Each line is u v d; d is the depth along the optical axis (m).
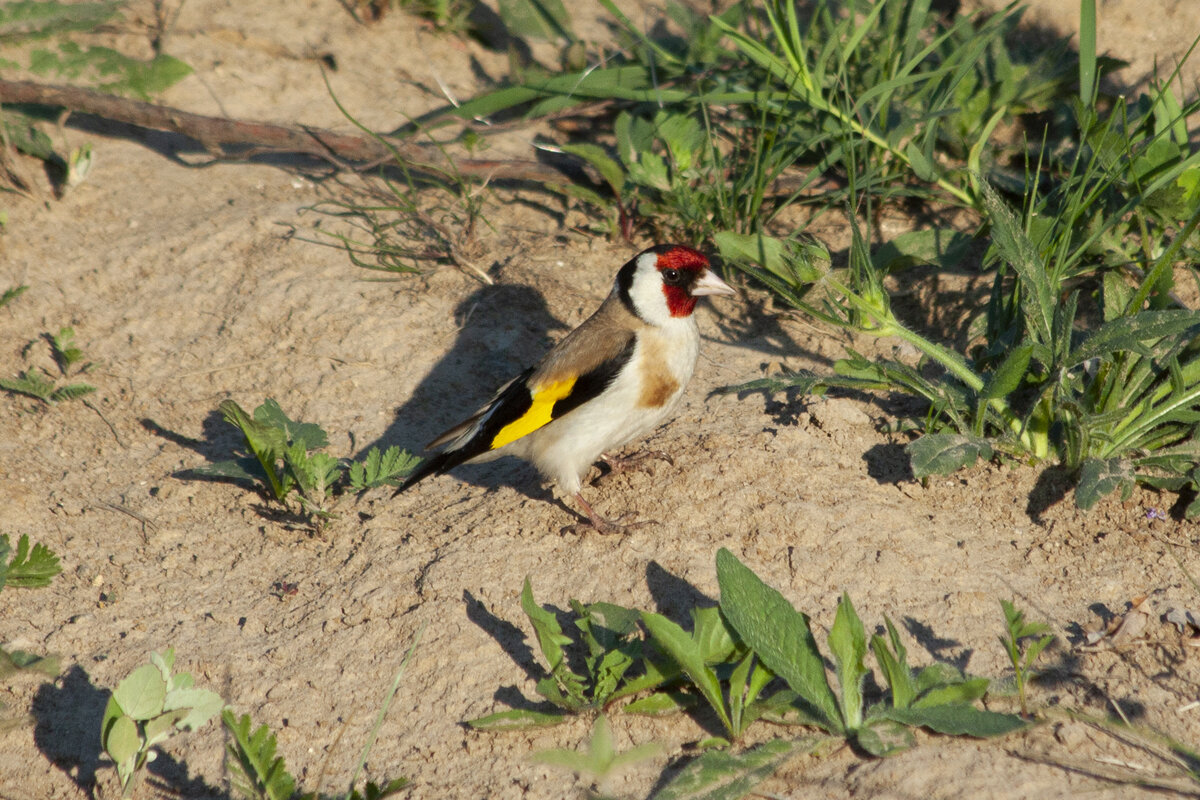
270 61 16.08
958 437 9.30
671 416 11.01
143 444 11.02
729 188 13.60
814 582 8.77
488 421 10.07
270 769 7.20
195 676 8.45
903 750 7.24
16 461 10.52
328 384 11.79
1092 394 9.66
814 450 9.94
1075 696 7.70
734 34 12.91
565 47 16.16
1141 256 11.47
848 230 13.09
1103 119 12.92
